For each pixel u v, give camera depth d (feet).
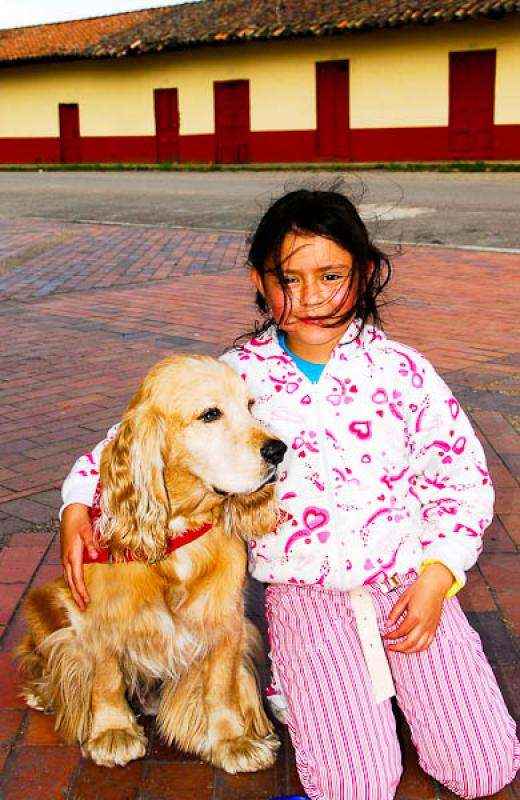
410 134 81.25
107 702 8.80
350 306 8.08
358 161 84.58
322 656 8.05
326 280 7.89
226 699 8.81
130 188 69.15
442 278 30.32
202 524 8.30
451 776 7.97
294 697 8.08
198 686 8.91
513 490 14.16
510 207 47.24
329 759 7.64
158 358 21.81
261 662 10.11
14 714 9.29
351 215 7.84
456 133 79.15
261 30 83.92
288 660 8.27
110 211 54.08
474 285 29.07
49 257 37.63
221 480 7.93
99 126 102.06
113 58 96.84
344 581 8.22
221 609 8.41
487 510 8.56
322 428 8.20
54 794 8.21
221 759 8.55
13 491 14.48
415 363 8.41
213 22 91.56
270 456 7.88
